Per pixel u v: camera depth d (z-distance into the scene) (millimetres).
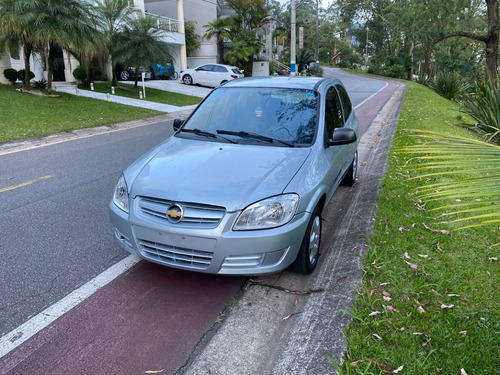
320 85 4809
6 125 11062
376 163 7535
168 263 3227
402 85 33875
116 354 2730
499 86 9438
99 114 13734
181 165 3523
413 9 22516
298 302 3287
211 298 3371
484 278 3338
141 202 3268
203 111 4645
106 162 7863
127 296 3396
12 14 13984
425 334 2682
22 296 3373
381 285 3287
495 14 20188
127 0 19609
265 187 3168
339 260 3826
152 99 18594
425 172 6285
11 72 18172
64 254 4094
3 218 4992
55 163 7766
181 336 2914
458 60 46875
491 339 2629
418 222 4477
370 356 2512
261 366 2621
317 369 2504
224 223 2996
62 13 14750
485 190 1920
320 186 3561
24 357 2695
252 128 4215
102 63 24047
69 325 3023
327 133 4230
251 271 3102
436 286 3215
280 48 67812
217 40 33594
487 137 8820
